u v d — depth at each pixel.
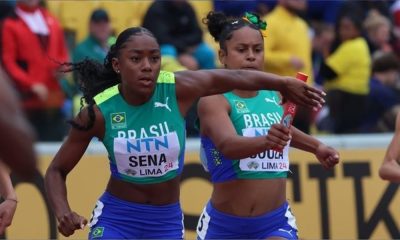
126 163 14.27
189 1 32.03
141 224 14.62
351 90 28.42
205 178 22.81
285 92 13.70
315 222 23.16
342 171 23.41
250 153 14.11
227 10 31.98
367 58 28.69
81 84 15.01
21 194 22.06
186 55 27.77
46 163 22.33
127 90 14.07
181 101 14.29
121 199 14.62
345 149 23.52
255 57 15.62
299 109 26.66
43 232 22.06
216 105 15.27
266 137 13.82
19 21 26.19
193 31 28.23
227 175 15.58
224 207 15.72
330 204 23.23
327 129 28.42
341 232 23.22
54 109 26.56
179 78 14.27
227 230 15.73
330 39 33.09
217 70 14.23
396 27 35.03
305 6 32.12
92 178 22.28
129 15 31.56
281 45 27.58
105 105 14.16
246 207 15.52
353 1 33.25
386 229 23.36
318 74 31.88
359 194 23.36
